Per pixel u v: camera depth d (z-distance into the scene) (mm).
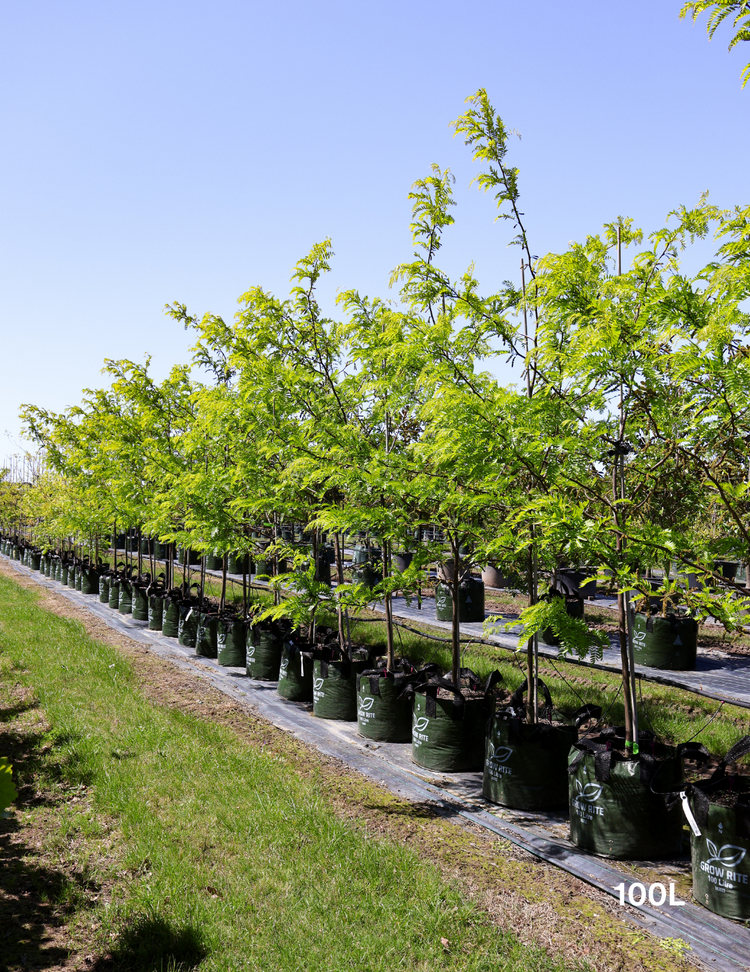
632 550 3789
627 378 3727
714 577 3701
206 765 6035
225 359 8672
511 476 4684
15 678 9188
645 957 3484
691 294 3477
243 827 4906
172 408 10797
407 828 4977
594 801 4668
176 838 4758
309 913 3881
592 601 14906
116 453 12031
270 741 6859
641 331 3740
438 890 4055
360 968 3420
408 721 6941
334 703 7695
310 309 7562
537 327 4488
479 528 5883
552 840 4883
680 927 3785
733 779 4137
